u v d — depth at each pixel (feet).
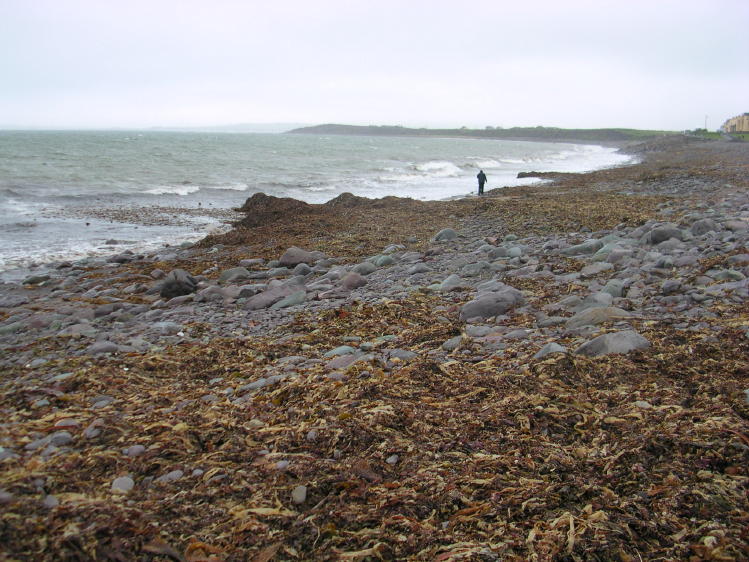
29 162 134.92
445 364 16.69
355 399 14.39
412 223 58.03
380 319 23.20
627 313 19.83
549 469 10.89
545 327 20.18
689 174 92.63
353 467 11.24
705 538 8.45
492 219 57.00
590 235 41.19
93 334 23.97
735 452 10.57
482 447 11.91
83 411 14.35
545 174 135.13
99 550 8.61
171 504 10.06
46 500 9.82
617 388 14.21
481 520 9.41
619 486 10.16
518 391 14.42
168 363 18.69
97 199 82.17
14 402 15.14
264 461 11.60
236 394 15.88
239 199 87.71
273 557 8.70
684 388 13.85
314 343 20.70
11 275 41.24
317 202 86.63
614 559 8.31
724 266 25.29
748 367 14.35
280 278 37.01
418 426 12.89
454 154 270.87
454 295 26.66
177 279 32.91
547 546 8.59
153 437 12.64
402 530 9.25
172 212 73.31
